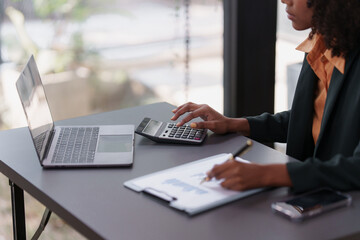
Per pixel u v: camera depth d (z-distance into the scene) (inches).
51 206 53.6
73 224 50.6
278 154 61.7
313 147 69.1
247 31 115.7
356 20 58.9
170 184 54.6
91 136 65.6
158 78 116.2
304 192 52.6
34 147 63.9
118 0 109.7
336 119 62.0
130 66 113.6
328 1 59.4
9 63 105.2
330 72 64.6
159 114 74.7
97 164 59.2
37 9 104.8
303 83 67.9
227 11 116.2
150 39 113.4
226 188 53.3
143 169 58.7
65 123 71.7
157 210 50.4
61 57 108.3
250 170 52.7
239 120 69.3
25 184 57.6
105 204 51.8
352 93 60.4
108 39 110.7
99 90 112.6
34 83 64.4
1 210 103.3
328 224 47.6
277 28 118.0
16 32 104.4
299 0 62.3
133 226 47.9
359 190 52.9
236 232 46.7
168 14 113.2
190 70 117.9
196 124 66.2
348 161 53.1
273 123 71.4
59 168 59.4
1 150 64.4
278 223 47.9
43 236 91.1
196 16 115.0
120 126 68.7
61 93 109.7
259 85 120.3
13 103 107.3
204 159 60.2
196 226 47.7
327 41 60.4
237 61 117.2
